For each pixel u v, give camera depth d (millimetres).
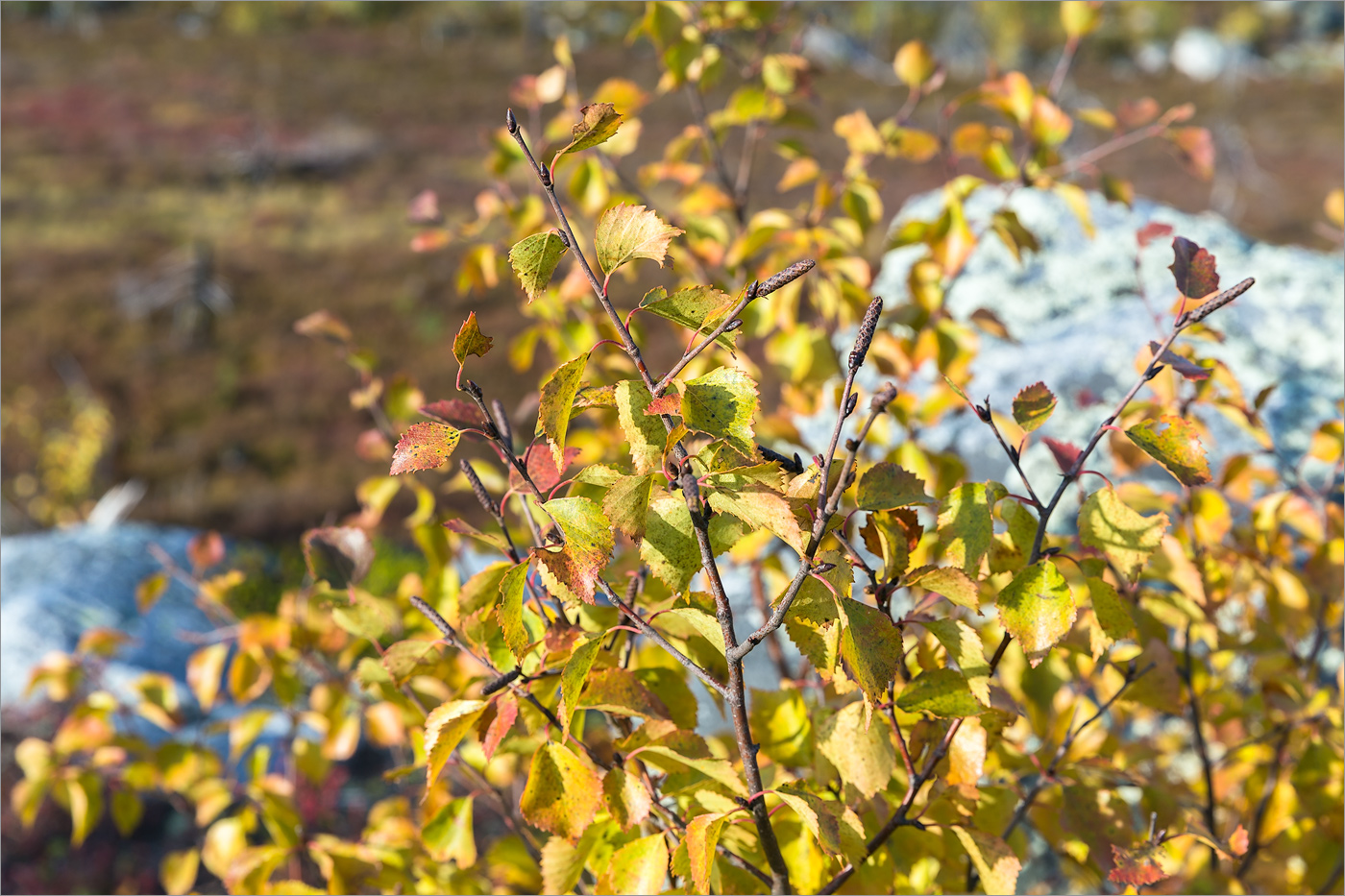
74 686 2572
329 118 30047
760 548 1909
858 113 2305
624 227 953
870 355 2293
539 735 1394
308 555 1711
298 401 13953
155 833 5547
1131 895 1436
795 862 1312
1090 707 1855
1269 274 3174
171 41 37781
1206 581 1908
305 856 1975
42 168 23906
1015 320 3562
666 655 1429
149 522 10734
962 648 1151
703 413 943
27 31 37062
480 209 2477
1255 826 1931
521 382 14562
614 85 2393
